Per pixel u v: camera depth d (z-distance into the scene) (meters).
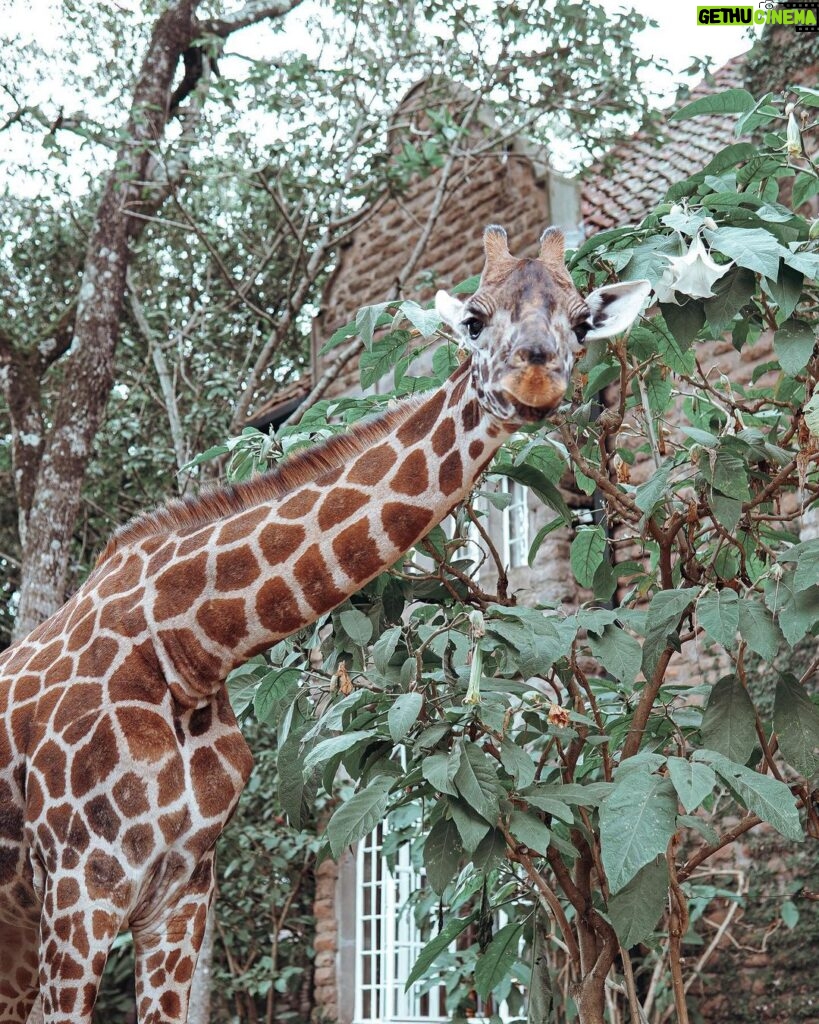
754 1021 7.18
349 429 3.75
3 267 14.68
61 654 3.69
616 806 3.48
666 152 10.06
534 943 4.59
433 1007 9.11
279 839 9.98
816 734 3.96
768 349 7.76
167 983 3.53
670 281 3.82
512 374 2.97
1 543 14.66
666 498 4.40
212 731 3.69
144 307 14.24
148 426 14.43
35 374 11.61
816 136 7.39
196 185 11.95
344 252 11.78
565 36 9.93
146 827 3.44
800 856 7.19
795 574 3.77
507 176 10.45
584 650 4.44
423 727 4.05
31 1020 6.52
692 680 7.78
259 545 3.62
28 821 3.48
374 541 3.55
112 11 11.55
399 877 9.33
